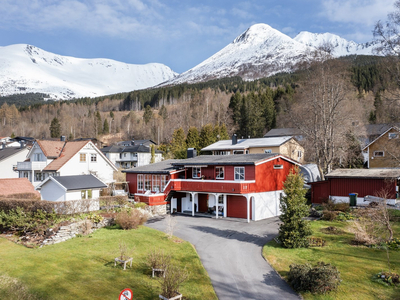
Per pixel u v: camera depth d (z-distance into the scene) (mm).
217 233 23875
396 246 18453
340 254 18000
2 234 23922
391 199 27484
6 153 54000
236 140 54094
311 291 14227
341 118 37531
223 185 28859
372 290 13984
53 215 23953
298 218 20047
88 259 18062
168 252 19312
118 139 125500
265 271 16719
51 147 44312
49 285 14758
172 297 13297
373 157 42469
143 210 29750
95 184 30297
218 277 16000
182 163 33125
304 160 56812
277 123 79000
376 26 27078
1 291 13922
